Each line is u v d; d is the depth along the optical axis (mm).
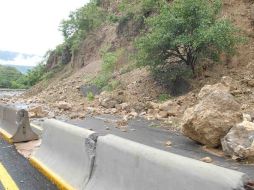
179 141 11125
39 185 7004
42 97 33406
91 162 6055
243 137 8906
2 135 12562
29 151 10195
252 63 18672
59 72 50188
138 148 4867
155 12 29641
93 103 22312
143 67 22422
